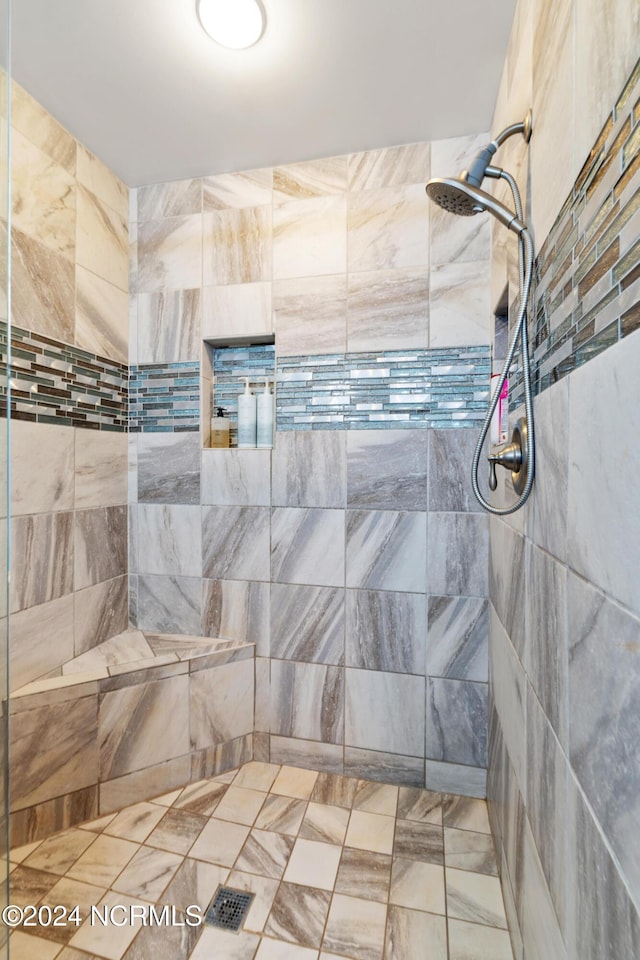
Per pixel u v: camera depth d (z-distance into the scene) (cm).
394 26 117
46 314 148
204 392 183
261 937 108
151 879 123
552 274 78
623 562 49
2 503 94
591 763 57
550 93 80
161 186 184
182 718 160
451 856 131
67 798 140
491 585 148
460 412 157
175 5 111
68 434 158
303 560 171
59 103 143
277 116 148
